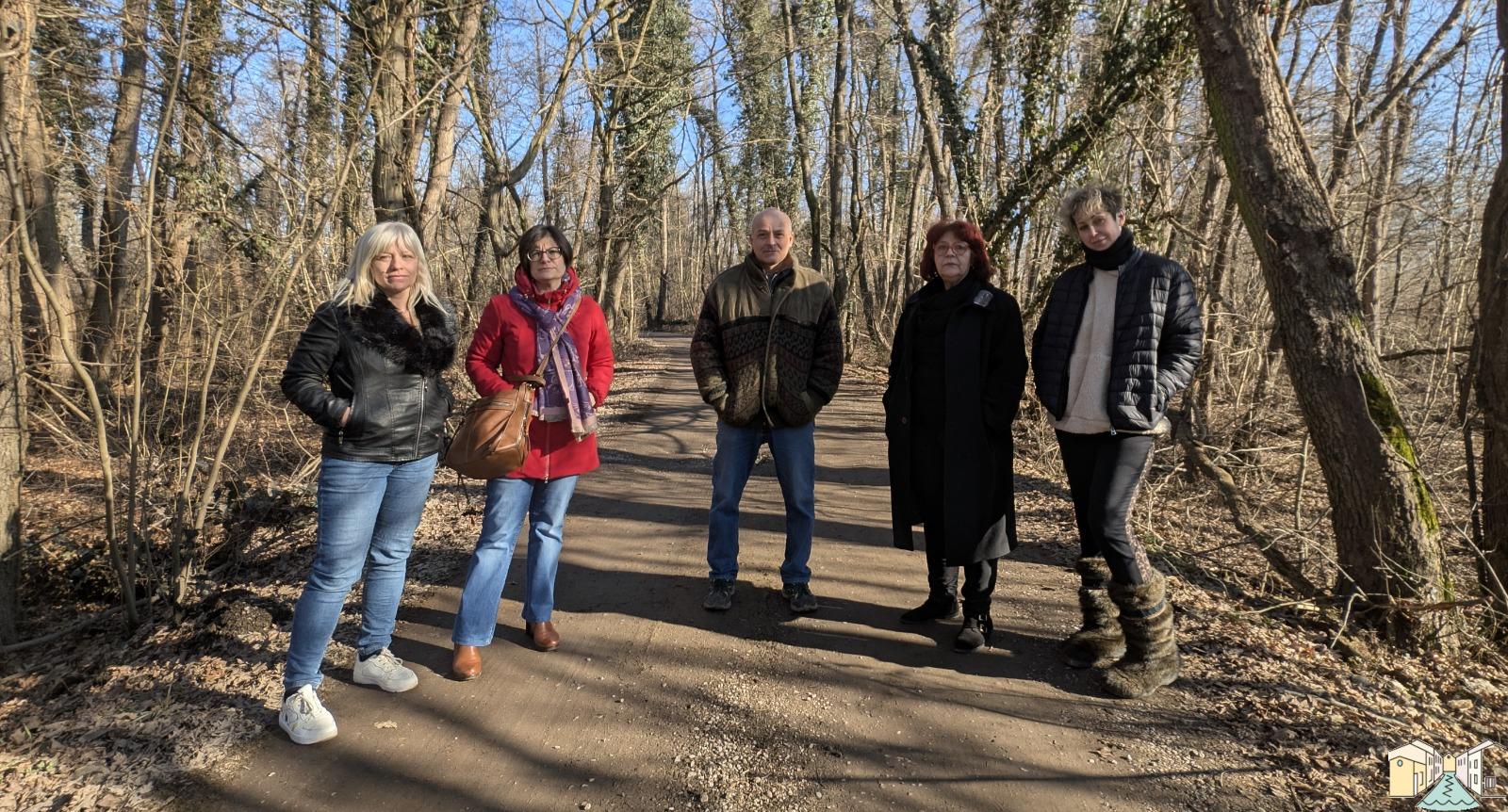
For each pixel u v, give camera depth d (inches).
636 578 167.8
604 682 123.6
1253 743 106.2
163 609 174.1
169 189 205.9
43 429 180.1
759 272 139.3
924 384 133.0
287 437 260.1
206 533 199.0
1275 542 174.7
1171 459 276.1
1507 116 145.4
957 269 127.1
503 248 376.5
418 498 113.6
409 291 109.8
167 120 158.6
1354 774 98.6
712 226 1702.8
